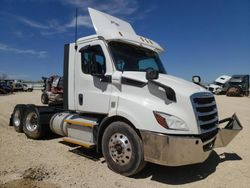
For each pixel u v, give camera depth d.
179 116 4.69
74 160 5.89
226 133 5.50
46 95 18.45
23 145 7.05
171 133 4.59
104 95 5.60
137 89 5.14
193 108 4.74
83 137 6.07
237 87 35.88
